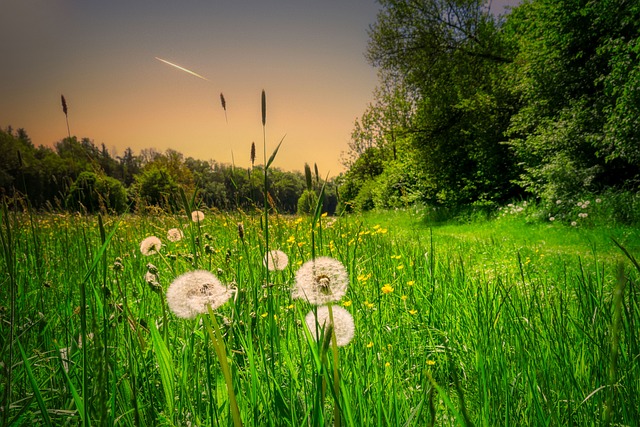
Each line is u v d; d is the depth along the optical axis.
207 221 5.16
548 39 15.91
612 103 13.73
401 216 25.75
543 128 16.36
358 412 1.41
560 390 1.72
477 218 19.02
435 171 24.31
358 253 4.79
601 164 14.55
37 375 1.80
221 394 1.41
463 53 25.31
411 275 3.89
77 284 2.62
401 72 27.58
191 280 1.08
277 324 2.10
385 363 1.94
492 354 2.02
